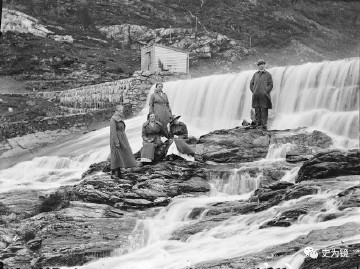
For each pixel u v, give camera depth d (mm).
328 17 80500
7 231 20938
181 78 47344
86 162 34938
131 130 38469
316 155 21828
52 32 66875
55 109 47031
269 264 15359
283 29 74250
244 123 28469
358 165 21266
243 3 78875
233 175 23578
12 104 47750
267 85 27828
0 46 61969
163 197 22484
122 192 22562
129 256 18688
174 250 18469
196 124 37312
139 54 66250
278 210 19016
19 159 39625
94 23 71438
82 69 59625
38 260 19047
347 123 29094
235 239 18062
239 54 66438
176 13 75062
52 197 23641
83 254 19094
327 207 18469
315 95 32219
